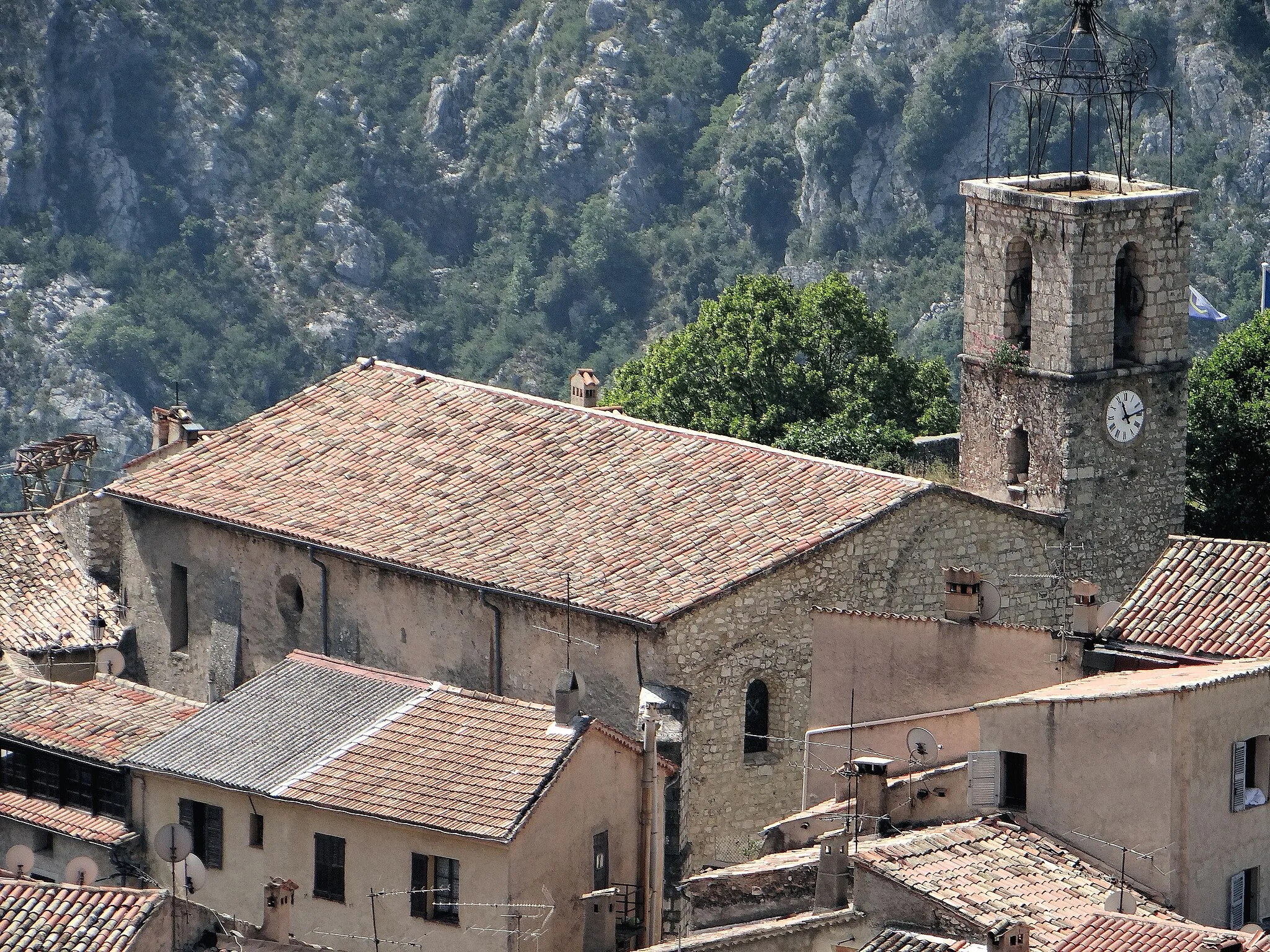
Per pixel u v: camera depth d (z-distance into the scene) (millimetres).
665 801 89062
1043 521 101312
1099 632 84688
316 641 104562
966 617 85375
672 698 90688
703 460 100938
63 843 93625
